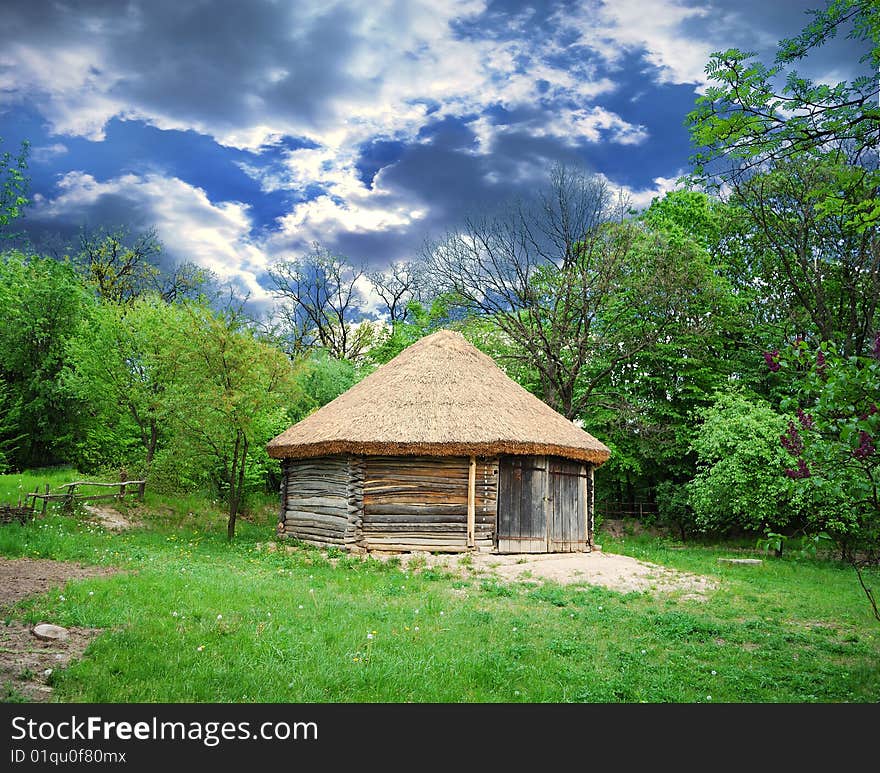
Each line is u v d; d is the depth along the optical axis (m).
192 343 20.58
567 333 30.34
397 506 18.36
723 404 26.88
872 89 8.70
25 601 9.60
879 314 26.48
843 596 14.94
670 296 29.02
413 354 21.91
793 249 29.45
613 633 10.44
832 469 7.22
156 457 23.36
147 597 10.39
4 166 24.39
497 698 7.31
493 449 18.00
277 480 31.25
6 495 21.22
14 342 29.50
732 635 10.63
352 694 7.17
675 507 30.25
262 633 8.92
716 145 9.29
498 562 17.08
